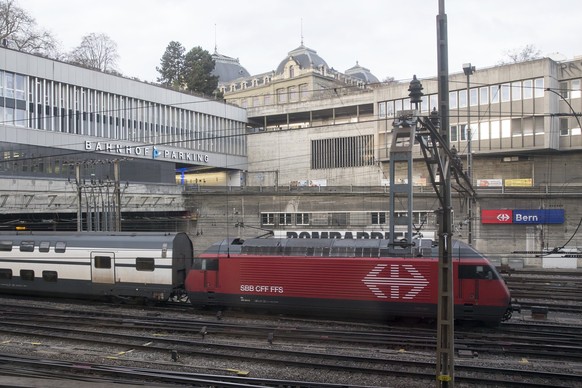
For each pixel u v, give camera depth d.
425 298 21.50
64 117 50.91
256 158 70.38
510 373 15.81
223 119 68.81
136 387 14.35
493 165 51.31
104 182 40.06
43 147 48.38
